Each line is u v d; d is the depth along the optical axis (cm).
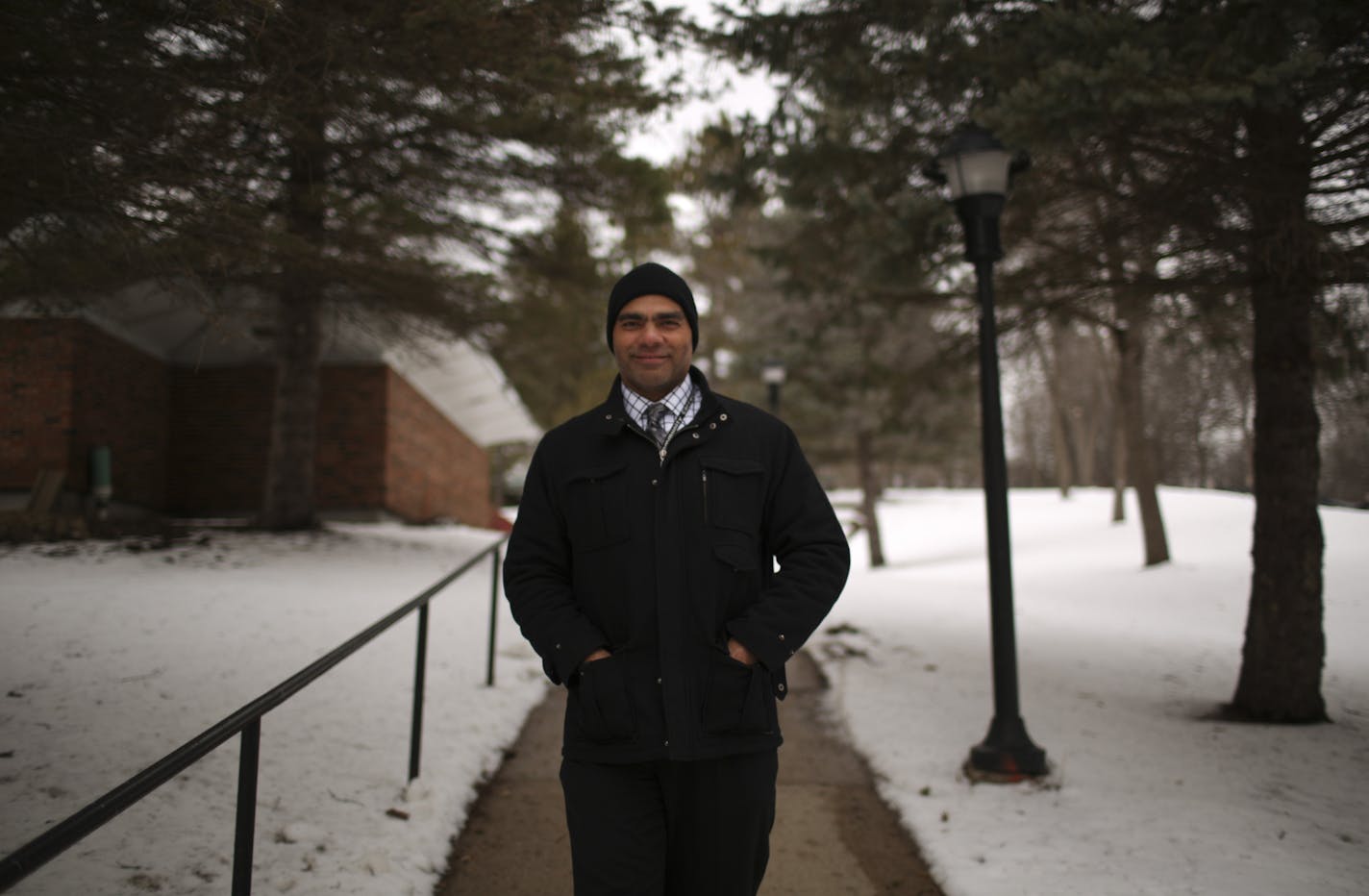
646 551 212
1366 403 663
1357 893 333
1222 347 703
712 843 210
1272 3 386
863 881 369
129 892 296
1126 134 511
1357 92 485
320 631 691
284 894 310
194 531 1157
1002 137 460
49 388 1303
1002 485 504
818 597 212
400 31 380
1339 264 516
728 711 205
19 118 331
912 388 822
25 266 462
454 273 912
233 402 1684
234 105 370
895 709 629
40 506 1189
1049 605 1255
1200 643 931
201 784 391
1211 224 555
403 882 334
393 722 514
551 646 209
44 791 363
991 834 401
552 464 224
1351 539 1482
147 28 333
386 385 1767
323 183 562
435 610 852
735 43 558
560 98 582
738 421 225
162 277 407
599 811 206
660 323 222
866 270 679
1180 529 1956
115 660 549
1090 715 618
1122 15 424
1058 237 676
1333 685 702
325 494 1738
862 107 614
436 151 705
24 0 294
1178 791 456
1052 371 3194
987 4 527
